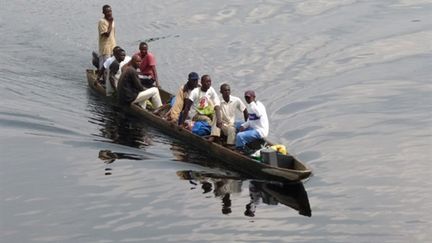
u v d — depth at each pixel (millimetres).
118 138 17297
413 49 23812
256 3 29781
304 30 26109
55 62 23094
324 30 26016
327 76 21812
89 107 19312
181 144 16891
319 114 19000
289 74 22016
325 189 14883
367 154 16562
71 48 24516
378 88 20703
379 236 13008
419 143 17094
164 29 26719
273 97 20219
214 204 14148
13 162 15992
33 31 26141
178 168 15680
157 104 18750
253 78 21703
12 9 28969
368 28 26203
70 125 18031
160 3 30141
